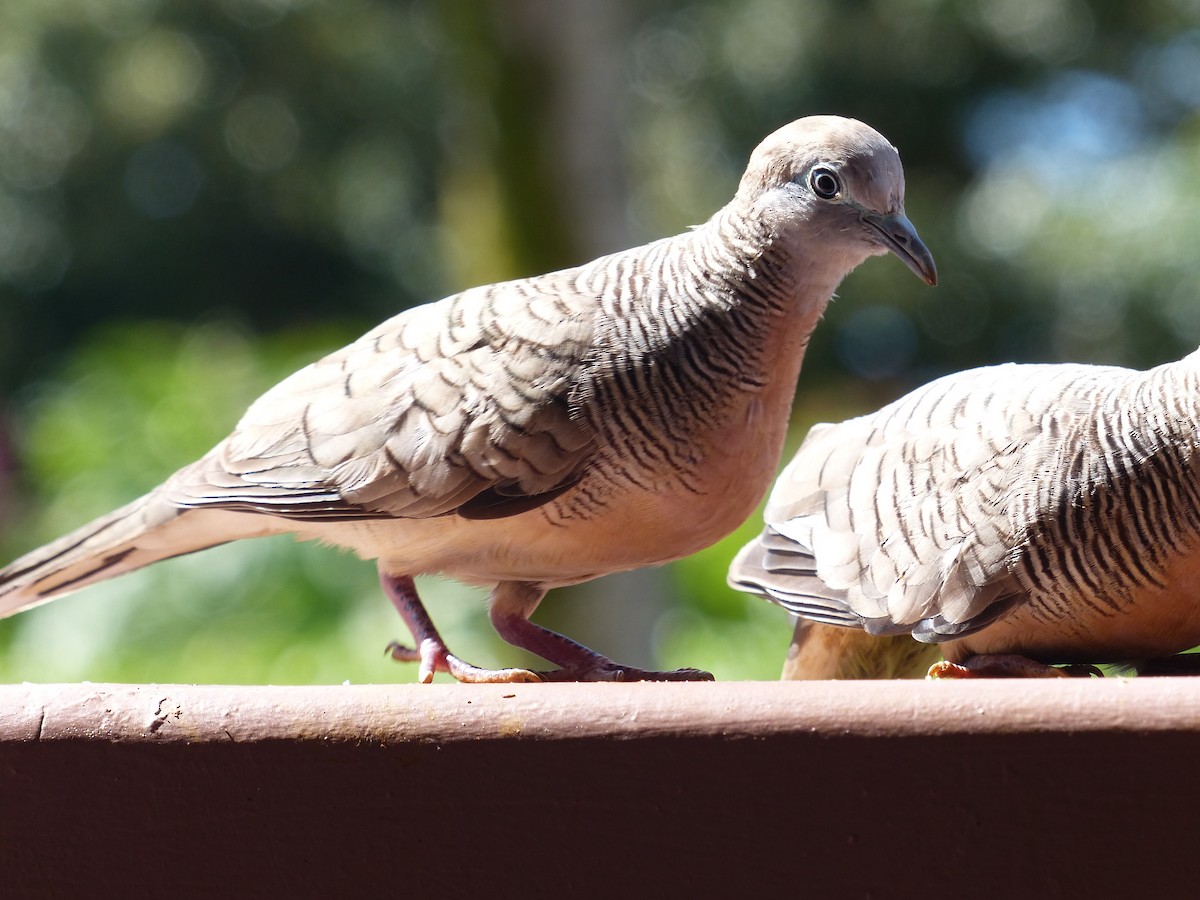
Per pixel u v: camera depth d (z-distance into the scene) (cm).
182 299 2456
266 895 279
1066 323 1952
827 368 2114
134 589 1025
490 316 440
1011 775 269
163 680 944
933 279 421
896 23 2128
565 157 798
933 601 402
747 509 438
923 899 270
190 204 2350
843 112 2177
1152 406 379
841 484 445
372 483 435
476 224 832
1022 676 406
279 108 2297
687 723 274
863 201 426
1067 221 1922
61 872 280
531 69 795
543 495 422
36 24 2219
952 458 413
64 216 2327
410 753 277
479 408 423
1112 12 2109
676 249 437
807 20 2116
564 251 802
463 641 935
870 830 271
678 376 417
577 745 275
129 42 2234
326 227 2369
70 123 2258
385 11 2261
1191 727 265
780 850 272
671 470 418
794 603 436
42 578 484
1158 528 375
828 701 274
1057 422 396
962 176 2272
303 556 1038
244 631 991
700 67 2156
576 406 416
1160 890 266
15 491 1524
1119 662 418
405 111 2253
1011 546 392
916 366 2103
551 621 808
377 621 969
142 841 280
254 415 470
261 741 279
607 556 440
